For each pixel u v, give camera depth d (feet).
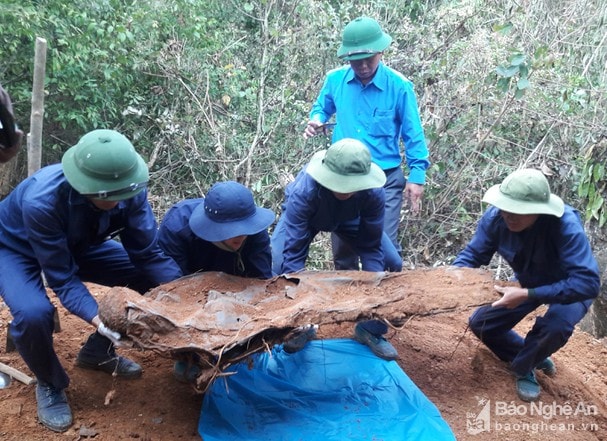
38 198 8.91
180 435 9.92
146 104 24.29
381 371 11.82
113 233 10.23
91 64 22.31
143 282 11.28
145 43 23.40
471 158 22.11
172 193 24.02
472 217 22.38
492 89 22.20
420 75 23.29
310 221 12.25
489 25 24.95
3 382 10.71
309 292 10.34
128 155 8.83
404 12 27.30
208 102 23.75
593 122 20.98
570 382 12.51
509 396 11.69
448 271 11.27
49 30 21.34
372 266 12.66
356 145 11.30
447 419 10.84
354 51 14.39
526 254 11.03
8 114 7.82
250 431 10.03
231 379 11.20
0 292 9.53
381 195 11.96
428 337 13.44
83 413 10.18
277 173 22.36
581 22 24.99
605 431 11.19
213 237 9.90
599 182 15.06
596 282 10.23
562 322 10.97
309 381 11.44
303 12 25.53
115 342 8.66
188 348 8.70
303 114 23.98
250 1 27.73
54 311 9.47
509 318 11.61
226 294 10.10
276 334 9.39
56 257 9.24
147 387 11.04
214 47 24.88
